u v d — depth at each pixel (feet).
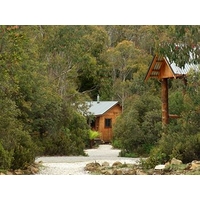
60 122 94.07
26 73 77.51
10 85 59.57
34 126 86.02
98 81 167.12
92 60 152.25
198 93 58.95
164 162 52.19
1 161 45.60
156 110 92.53
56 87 110.63
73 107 118.83
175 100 86.74
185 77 71.20
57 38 122.11
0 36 52.80
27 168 48.65
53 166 54.39
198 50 47.98
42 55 120.16
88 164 53.78
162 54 49.60
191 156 53.11
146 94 99.19
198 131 61.36
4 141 51.57
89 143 126.21
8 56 52.47
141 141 89.20
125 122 92.17
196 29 46.42
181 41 47.96
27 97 81.56
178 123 66.28
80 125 102.78
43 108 86.33
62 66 124.57
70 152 88.02
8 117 56.95
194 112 63.82
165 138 59.41
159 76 78.89
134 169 48.75
